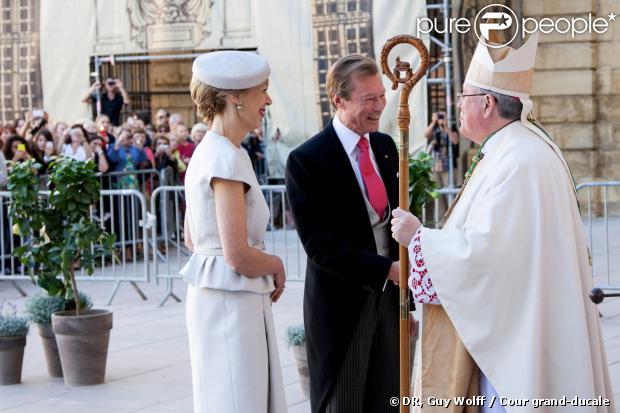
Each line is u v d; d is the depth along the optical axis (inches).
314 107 501.0
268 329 160.7
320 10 493.4
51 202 266.8
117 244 459.5
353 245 166.9
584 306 143.9
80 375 262.8
